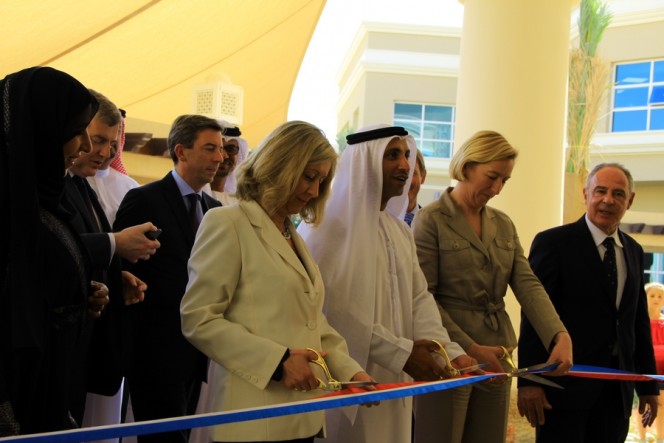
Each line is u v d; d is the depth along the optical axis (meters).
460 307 3.42
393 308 3.18
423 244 3.49
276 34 10.54
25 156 2.05
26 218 2.03
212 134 3.66
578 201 10.38
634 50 20.30
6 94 2.10
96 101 2.27
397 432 3.15
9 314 2.00
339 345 2.61
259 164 2.49
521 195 7.09
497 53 7.14
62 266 2.24
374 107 23.39
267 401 2.32
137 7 7.45
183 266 3.51
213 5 8.47
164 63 9.62
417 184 4.53
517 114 7.09
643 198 21.00
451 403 3.37
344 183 3.19
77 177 3.22
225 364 2.30
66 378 2.28
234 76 11.67
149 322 3.43
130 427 1.71
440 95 23.34
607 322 3.79
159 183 3.65
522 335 3.75
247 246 2.42
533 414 3.66
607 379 3.51
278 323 2.38
